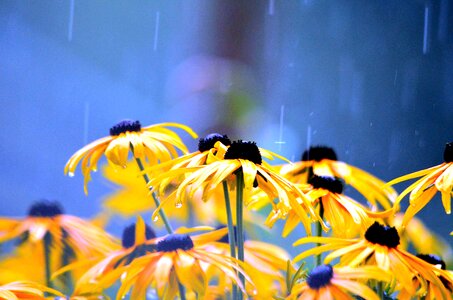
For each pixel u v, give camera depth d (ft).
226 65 7.47
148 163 3.76
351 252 3.33
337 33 16.83
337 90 16.01
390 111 16.16
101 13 19.65
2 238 3.56
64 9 20.39
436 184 3.35
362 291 3.19
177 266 3.32
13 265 3.53
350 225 3.44
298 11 15.74
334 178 3.52
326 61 16.28
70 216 3.63
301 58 15.81
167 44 16.06
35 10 20.63
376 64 17.10
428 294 3.32
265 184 3.37
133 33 19.17
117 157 3.56
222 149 3.43
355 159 13.14
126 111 16.89
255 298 3.38
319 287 3.22
